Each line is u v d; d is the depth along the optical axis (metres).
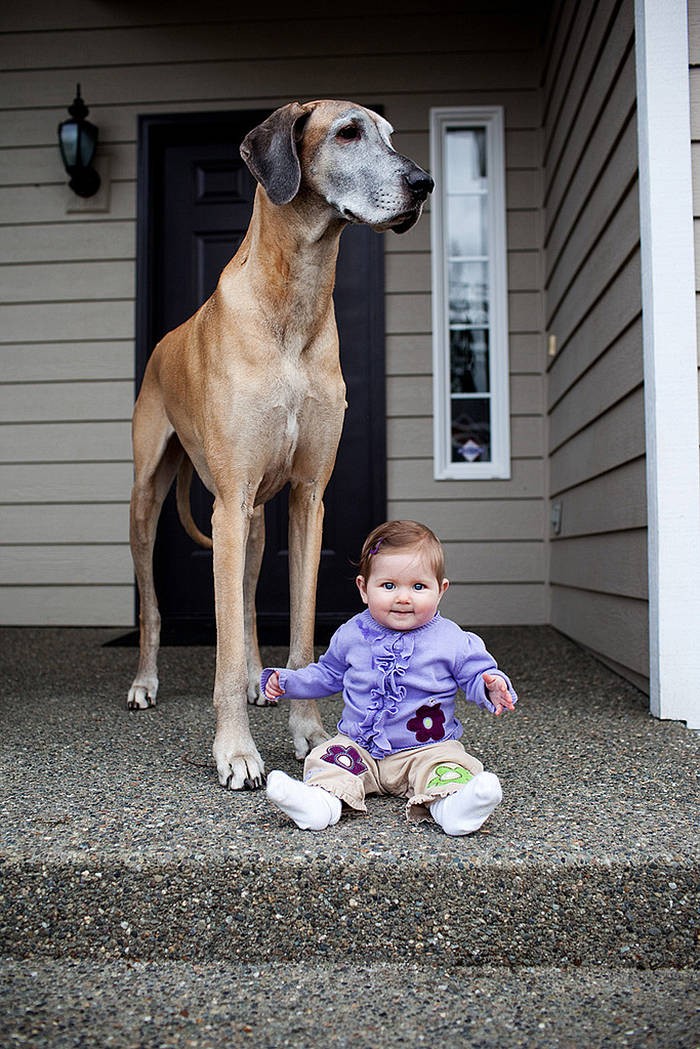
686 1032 1.28
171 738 2.35
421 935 1.48
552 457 4.59
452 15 4.82
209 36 4.85
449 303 4.87
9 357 4.85
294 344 2.19
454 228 4.89
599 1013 1.33
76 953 1.50
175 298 4.89
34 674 3.36
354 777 1.73
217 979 1.44
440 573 1.86
